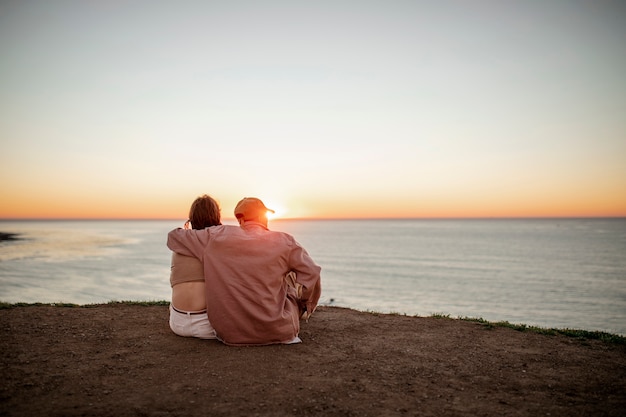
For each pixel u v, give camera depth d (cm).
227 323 387
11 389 296
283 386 312
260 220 423
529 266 5994
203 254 396
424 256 7706
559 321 2597
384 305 3066
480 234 17088
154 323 495
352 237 15212
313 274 390
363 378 335
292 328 403
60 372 332
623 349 436
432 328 513
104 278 4266
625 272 5250
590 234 16300
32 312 540
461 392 313
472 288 3969
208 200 434
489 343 451
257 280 385
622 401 302
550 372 362
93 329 463
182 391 300
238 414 266
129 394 293
